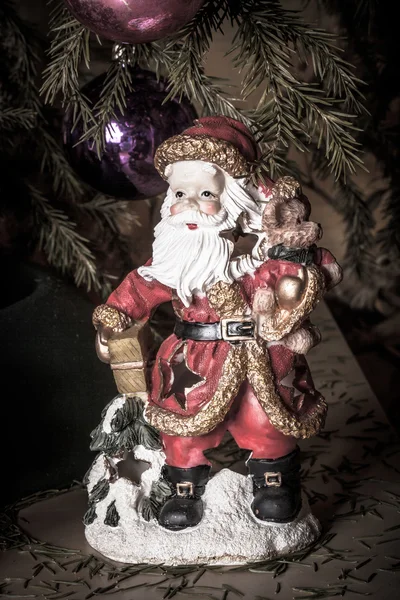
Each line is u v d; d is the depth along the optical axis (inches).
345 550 23.3
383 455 28.1
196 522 22.9
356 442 28.9
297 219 21.9
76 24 24.2
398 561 22.9
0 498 25.4
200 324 22.8
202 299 22.7
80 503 25.8
